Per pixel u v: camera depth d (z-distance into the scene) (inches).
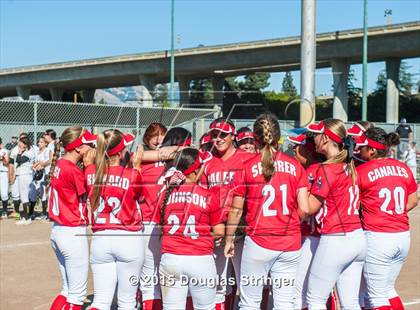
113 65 4591.5
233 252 436.5
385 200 447.2
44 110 1317.7
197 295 418.9
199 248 408.8
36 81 5226.4
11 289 630.5
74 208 443.2
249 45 3759.8
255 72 3873.0
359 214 454.6
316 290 430.3
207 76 4424.2
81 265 447.5
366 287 466.6
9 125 1312.7
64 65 4874.5
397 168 457.1
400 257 457.7
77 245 443.5
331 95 2464.3
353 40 3454.7
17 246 866.1
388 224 448.5
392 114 3634.4
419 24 3206.2
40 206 1264.8
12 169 1117.1
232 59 3902.6
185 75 4397.1
